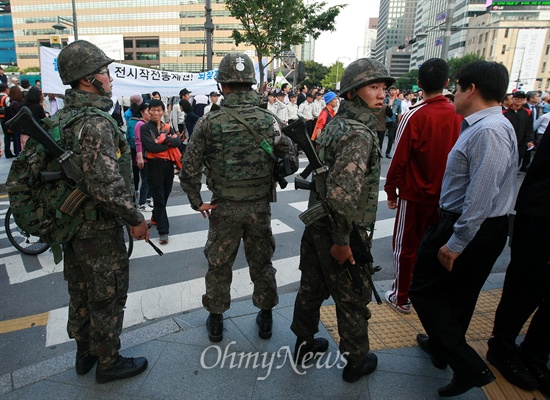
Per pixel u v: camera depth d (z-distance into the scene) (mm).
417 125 2748
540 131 8758
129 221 1990
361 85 1899
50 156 1966
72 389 2197
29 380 2277
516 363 2275
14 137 9586
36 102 8047
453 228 1939
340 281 2098
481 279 2107
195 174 2469
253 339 2664
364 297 2129
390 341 2666
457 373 2039
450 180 2072
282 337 2693
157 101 4492
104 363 2189
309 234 2215
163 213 4613
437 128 2705
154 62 89688
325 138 2045
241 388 2213
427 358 2484
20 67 97000
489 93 1944
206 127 2385
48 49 8328
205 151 2449
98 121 1925
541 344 2242
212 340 2631
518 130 8070
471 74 1967
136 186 7082
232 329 2775
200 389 2201
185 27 86000
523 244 2160
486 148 1834
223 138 2363
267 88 24594
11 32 116688
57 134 1959
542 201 2070
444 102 2779
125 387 2209
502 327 2299
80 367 2305
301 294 2342
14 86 9008
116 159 1947
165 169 4539
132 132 6160
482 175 1822
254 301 2627
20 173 1977
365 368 2285
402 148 2824
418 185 2799
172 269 3977
